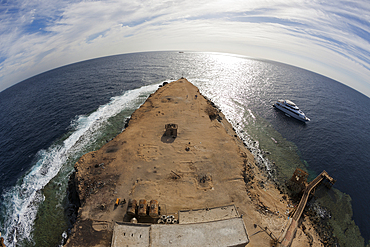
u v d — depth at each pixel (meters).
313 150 57.91
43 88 111.00
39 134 60.09
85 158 42.00
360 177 48.19
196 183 35.97
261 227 29.08
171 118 59.75
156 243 23.42
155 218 29.55
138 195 32.69
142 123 56.78
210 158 42.59
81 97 89.00
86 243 26.11
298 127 71.00
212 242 23.59
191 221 27.53
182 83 95.12
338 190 43.84
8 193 39.47
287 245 26.81
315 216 36.84
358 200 41.53
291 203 38.31
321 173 46.44
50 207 36.00
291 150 57.59
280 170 48.78
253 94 101.12
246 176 39.31
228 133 57.06
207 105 71.31
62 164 46.88
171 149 44.91
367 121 80.75
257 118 76.00
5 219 34.03
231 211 29.69
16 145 55.38
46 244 29.95
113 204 31.06
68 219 33.66
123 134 50.81
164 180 36.09
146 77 121.25
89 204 31.20
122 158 41.38
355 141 63.62
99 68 160.50
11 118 72.94
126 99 86.06
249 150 55.25
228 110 80.50
